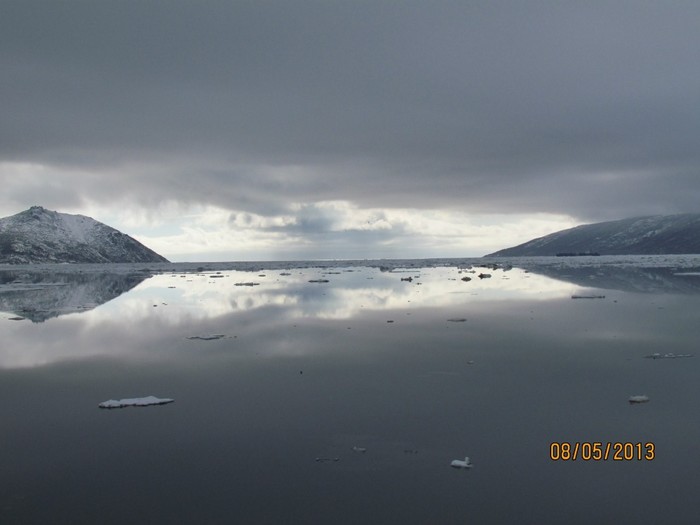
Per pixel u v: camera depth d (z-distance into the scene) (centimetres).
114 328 3922
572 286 7062
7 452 1683
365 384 2330
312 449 1677
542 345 3056
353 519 1302
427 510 1337
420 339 3278
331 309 4803
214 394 2220
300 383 2358
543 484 1454
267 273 12600
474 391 2208
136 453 1666
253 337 3438
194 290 7312
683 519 1288
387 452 1648
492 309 4662
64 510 1355
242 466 1572
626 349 2920
